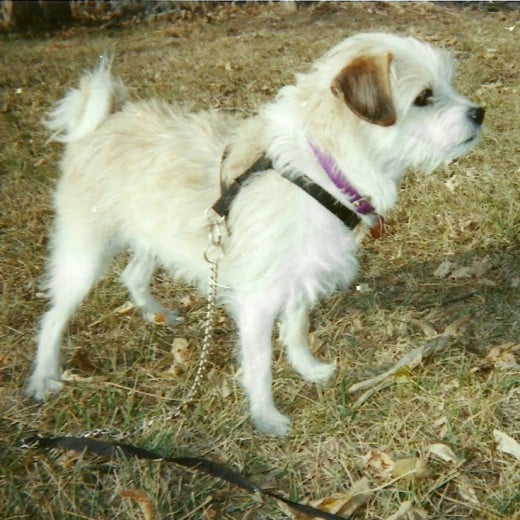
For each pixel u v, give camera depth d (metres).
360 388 1.24
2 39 4.11
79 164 1.25
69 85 2.84
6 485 1.12
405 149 1.09
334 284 1.18
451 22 3.48
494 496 1.07
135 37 3.83
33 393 1.26
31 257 1.58
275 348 1.36
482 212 1.60
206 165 1.17
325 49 3.03
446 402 1.20
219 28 3.83
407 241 1.56
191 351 1.34
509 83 2.37
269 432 1.18
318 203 1.09
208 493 1.10
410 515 1.05
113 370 1.30
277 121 1.10
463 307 1.39
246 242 1.11
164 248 1.22
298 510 1.05
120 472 1.12
